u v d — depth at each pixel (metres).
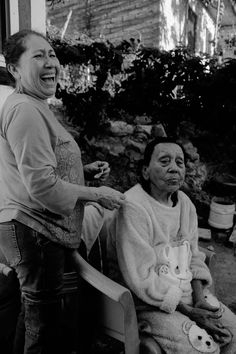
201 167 4.56
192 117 4.90
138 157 4.43
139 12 6.59
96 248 1.69
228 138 4.82
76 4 7.41
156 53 4.68
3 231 1.34
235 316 1.56
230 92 4.55
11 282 1.62
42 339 1.42
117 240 1.46
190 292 1.55
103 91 4.60
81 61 4.46
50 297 1.38
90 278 1.33
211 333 1.39
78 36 5.14
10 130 1.18
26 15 2.52
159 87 4.74
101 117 4.70
